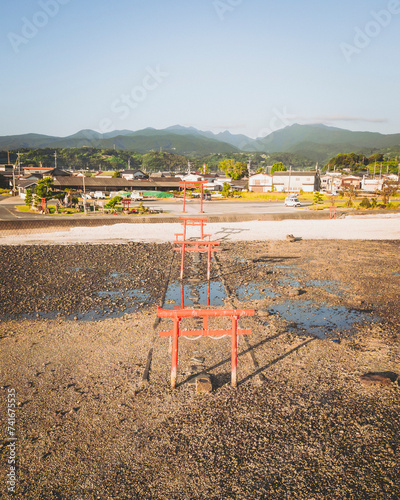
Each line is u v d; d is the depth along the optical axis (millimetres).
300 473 5027
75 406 6520
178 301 12820
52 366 7992
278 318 11117
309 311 11852
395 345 9234
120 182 81375
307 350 8891
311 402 6680
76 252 20453
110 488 4801
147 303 12523
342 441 5652
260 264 18656
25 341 9344
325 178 114375
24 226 28547
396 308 12164
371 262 19031
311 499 4602
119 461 5258
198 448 5492
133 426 5984
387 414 6332
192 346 8977
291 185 92188
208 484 4840
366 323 10828
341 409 6473
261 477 4949
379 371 7871
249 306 12312
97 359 8312
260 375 7598
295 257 20281
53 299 12812
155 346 8984
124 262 18547
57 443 5609
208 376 7445
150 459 5285
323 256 20531
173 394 6887
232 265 18438
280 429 5918
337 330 10266
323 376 7637
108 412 6344
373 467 5129
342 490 4742
